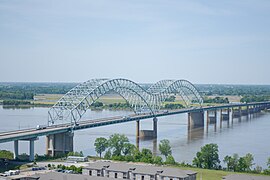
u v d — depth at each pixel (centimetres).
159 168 12775
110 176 13012
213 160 15588
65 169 14075
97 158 16962
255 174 14288
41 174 12044
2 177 12369
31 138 17000
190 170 13638
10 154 16438
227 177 11888
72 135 19675
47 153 19062
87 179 11369
